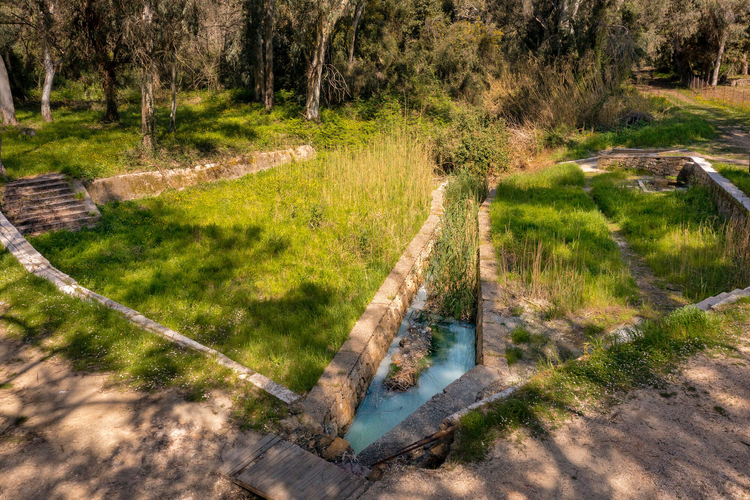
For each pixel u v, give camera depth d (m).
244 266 9.79
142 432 5.11
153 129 15.80
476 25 28.80
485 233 11.17
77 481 4.46
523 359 6.53
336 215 12.53
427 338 8.83
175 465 4.72
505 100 24.05
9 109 18.42
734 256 8.70
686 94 31.97
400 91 26.48
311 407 5.72
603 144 18.91
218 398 5.71
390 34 29.58
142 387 5.83
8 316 7.30
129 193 14.05
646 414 4.78
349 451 5.09
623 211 11.93
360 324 7.69
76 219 12.15
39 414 5.32
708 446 4.29
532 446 4.52
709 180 12.48
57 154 15.16
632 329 6.64
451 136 18.95
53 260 9.68
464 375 6.22
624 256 9.76
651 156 15.71
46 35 18.95
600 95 21.45
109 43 17.98
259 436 5.17
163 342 6.71
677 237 9.91
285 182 15.23
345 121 21.47
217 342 7.15
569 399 5.13
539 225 11.05
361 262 10.11
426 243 11.46
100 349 6.57
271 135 20.12
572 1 23.97
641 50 27.86
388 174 14.95
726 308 6.63
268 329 7.43
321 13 21.06
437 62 28.05
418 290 10.80
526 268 9.18
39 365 6.21
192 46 17.39
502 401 5.20
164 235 11.37
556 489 4.01
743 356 5.52
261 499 4.38
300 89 27.20
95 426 5.16
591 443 4.48
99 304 7.53
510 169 18.17
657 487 3.92
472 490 4.09
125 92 26.58
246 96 27.88
